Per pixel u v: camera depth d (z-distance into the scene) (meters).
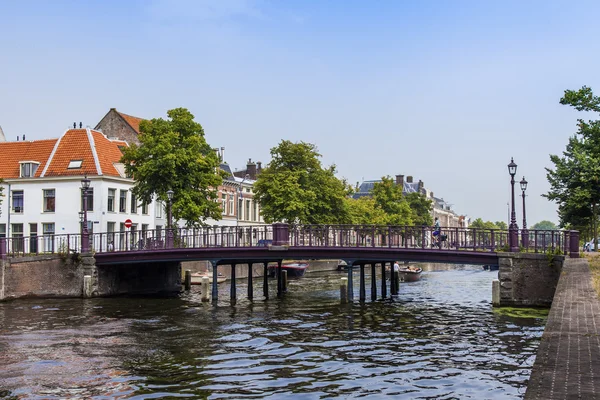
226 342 21.06
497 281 28.77
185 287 45.50
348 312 29.66
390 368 16.73
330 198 53.72
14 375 16.19
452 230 31.84
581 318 13.30
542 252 28.91
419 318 27.02
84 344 20.78
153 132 42.84
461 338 21.41
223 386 14.90
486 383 14.86
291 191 51.12
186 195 41.91
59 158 51.53
